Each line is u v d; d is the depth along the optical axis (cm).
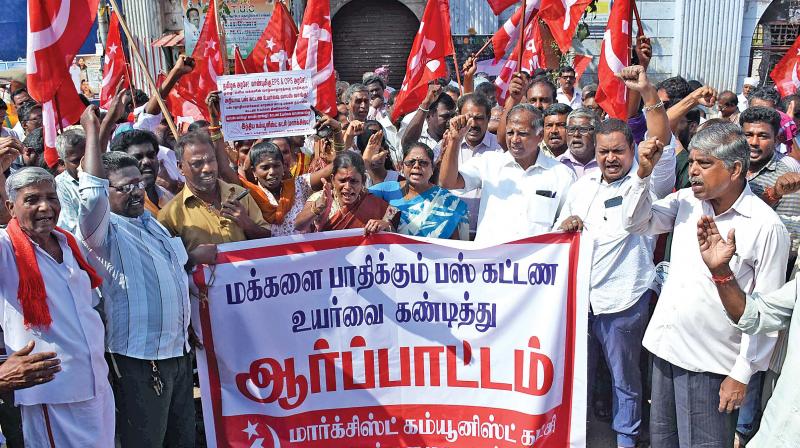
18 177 329
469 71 756
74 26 473
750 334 335
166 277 379
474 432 428
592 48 1603
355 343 428
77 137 430
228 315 418
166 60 1631
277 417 423
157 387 379
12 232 333
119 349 370
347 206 452
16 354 302
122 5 1606
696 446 385
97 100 1511
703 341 374
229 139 504
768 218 355
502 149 618
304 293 423
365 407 430
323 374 427
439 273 425
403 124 765
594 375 487
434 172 515
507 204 498
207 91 695
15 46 1633
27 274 329
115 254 367
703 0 1609
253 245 416
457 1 1572
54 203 335
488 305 423
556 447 420
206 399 420
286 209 488
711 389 378
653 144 374
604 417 519
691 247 379
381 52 1741
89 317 351
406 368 430
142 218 384
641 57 495
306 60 625
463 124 472
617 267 454
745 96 1221
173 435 419
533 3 793
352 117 743
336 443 430
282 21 785
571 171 516
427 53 734
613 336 459
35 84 465
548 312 418
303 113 511
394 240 424
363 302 427
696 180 356
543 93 678
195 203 430
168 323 379
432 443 431
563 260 415
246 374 420
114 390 380
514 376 422
